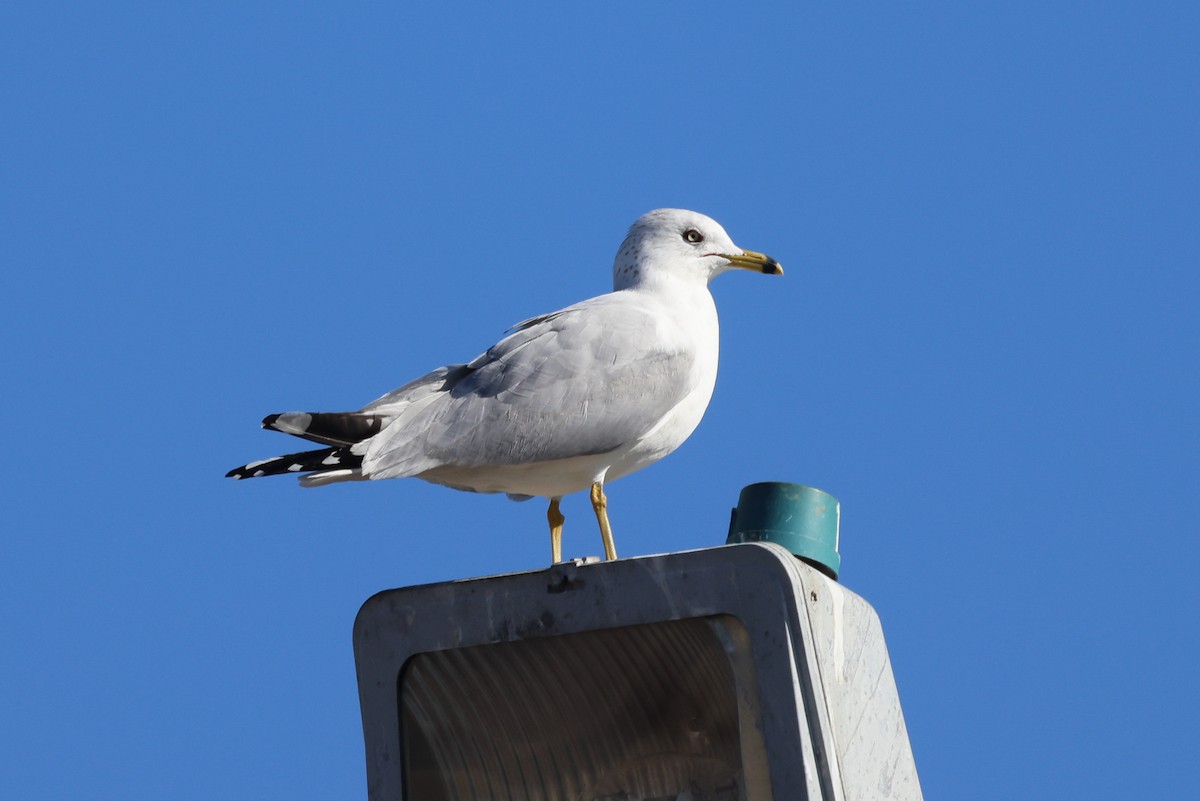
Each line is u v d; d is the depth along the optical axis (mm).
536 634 8391
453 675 8836
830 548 10250
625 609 8211
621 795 9039
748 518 10336
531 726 9016
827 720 7941
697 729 8930
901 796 8969
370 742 8664
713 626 8109
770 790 7852
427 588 8641
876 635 9234
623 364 11492
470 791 9062
